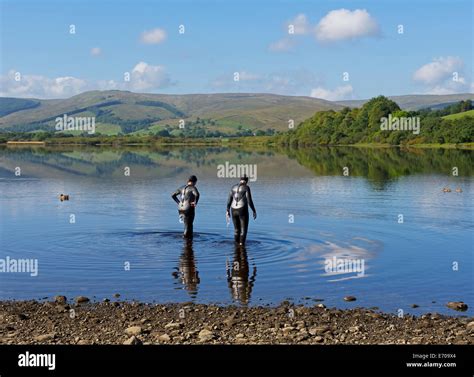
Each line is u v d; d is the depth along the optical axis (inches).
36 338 548.7
